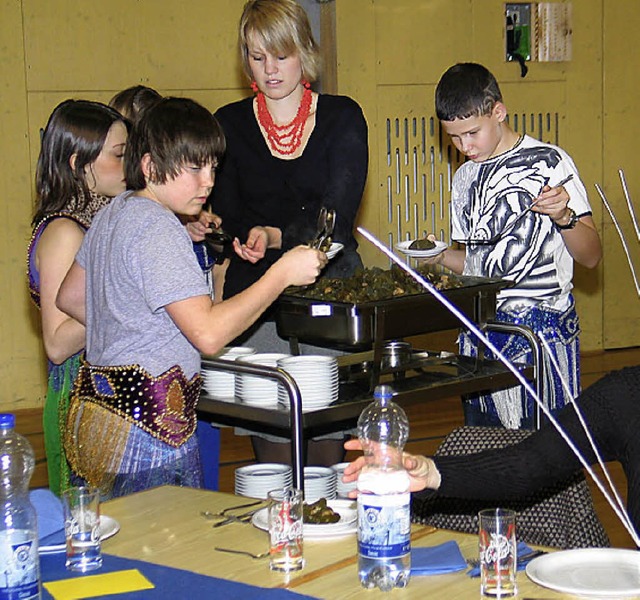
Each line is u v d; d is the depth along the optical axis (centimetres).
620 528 384
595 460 197
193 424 239
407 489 160
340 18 652
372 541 159
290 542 168
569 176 308
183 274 222
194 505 205
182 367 234
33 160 583
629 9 741
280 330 294
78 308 247
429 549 174
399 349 306
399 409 187
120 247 226
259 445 334
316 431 318
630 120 750
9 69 571
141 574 167
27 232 586
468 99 311
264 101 311
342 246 287
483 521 155
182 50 611
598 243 314
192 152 226
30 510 164
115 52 594
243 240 320
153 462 230
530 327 304
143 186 234
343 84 657
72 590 161
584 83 732
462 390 293
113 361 231
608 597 150
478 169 327
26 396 597
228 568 170
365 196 668
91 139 262
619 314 759
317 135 309
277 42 293
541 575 158
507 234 318
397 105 674
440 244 329
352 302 273
